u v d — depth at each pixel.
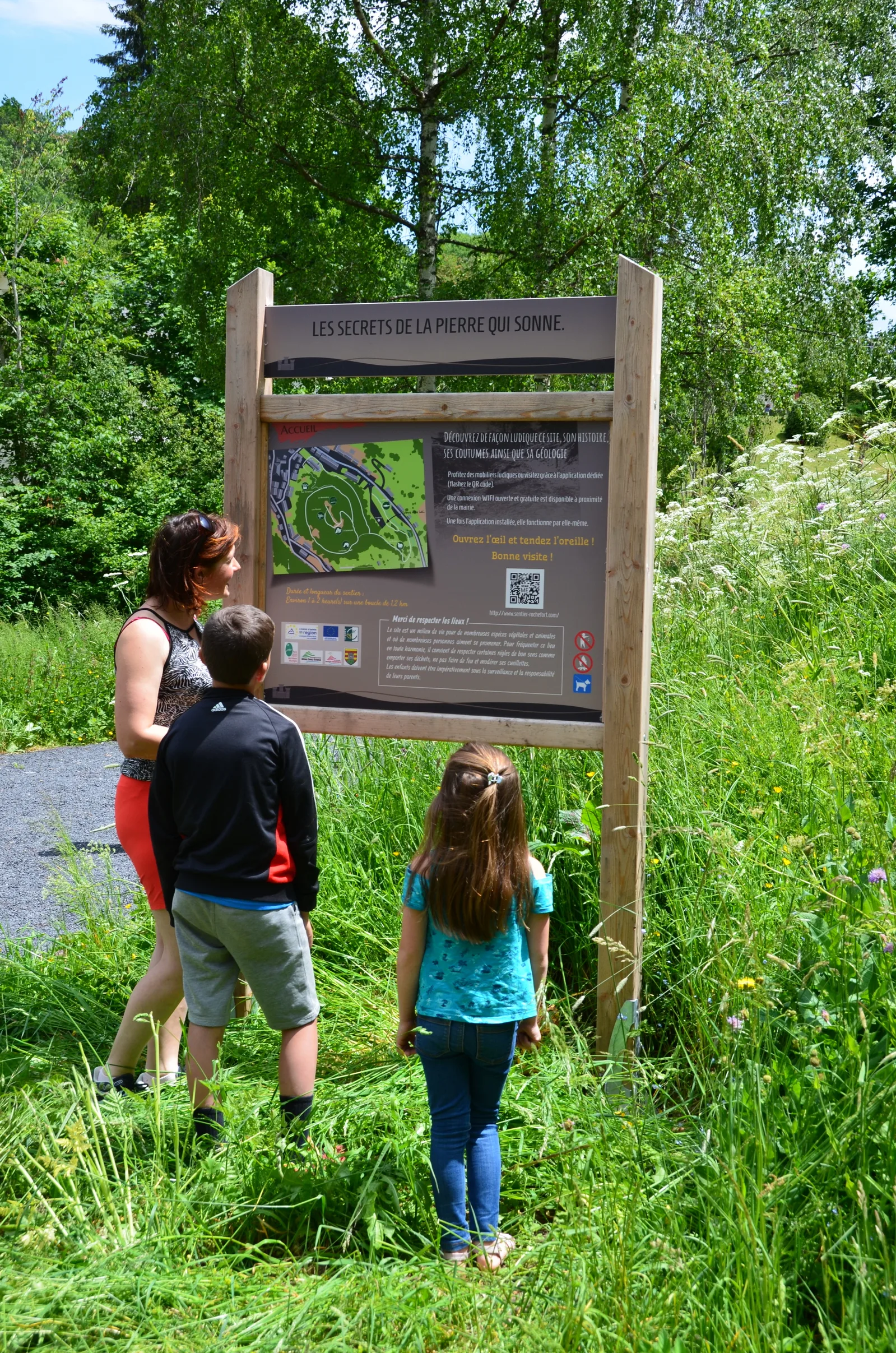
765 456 6.95
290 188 14.83
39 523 18.00
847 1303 1.89
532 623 3.34
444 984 2.46
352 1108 2.83
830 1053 2.37
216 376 15.77
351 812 4.46
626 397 3.14
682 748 3.80
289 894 2.78
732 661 4.94
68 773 8.49
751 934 2.69
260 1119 2.79
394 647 3.50
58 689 10.67
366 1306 1.99
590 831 3.55
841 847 2.95
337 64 13.98
